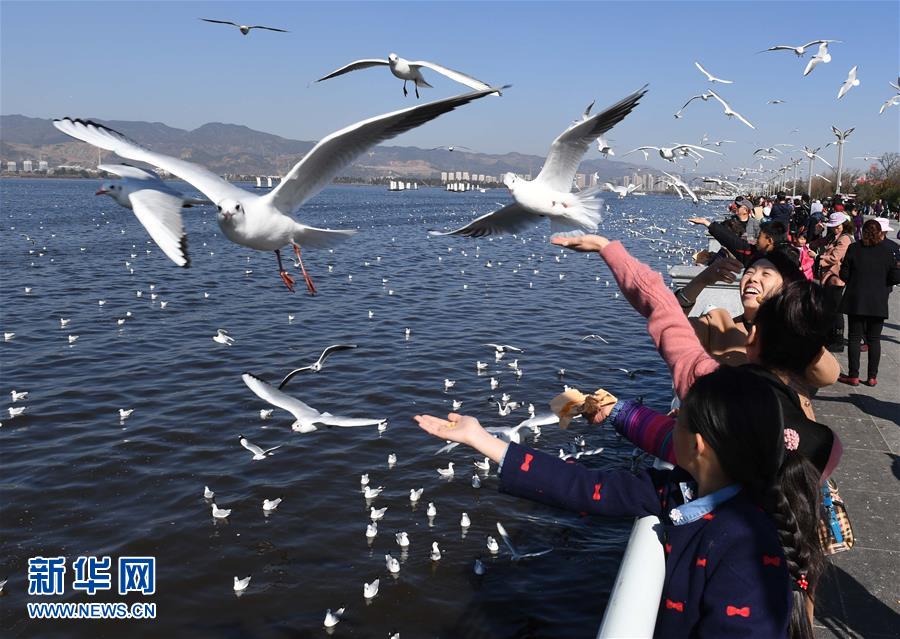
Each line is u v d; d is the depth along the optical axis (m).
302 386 16.12
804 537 2.50
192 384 16.17
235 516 10.51
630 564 2.38
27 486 11.33
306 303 26.23
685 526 2.37
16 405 14.70
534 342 20.66
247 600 8.72
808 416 4.01
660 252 42.50
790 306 3.48
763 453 2.31
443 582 9.06
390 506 10.81
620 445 12.85
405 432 13.47
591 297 28.75
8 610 8.51
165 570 9.27
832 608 5.33
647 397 15.84
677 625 2.29
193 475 11.75
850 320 10.77
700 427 2.36
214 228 56.38
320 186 5.57
